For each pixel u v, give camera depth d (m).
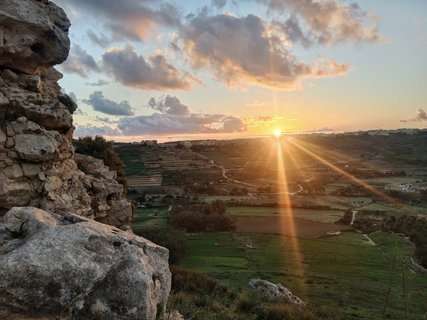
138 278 8.23
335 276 59.84
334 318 24.36
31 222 9.47
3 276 7.58
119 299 7.95
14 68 16.52
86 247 8.50
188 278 28.56
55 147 16.20
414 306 32.91
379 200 136.38
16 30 15.62
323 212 120.50
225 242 86.69
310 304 30.81
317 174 199.25
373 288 50.91
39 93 16.81
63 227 8.83
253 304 19.80
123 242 9.05
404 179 178.88
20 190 15.00
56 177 16.89
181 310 13.50
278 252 79.19
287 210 123.62
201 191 154.00
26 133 15.53
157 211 115.69
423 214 107.88
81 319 7.64
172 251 69.62
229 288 28.31
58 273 7.86
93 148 34.38
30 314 7.45
